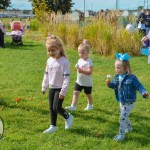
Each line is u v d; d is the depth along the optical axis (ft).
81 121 17.04
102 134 15.46
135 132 15.85
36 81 25.45
